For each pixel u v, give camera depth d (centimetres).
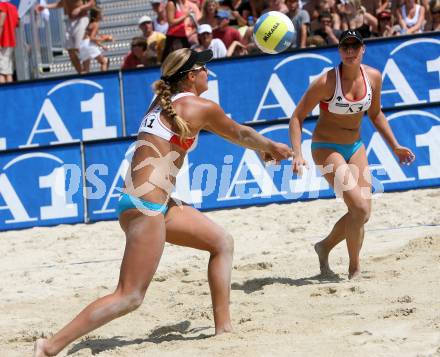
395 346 950
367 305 1188
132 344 1102
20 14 2881
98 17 2970
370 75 1420
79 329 978
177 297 1402
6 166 2314
